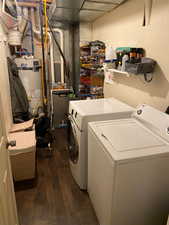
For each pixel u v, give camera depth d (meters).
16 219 1.41
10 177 1.30
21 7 2.96
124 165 1.16
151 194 1.31
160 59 1.70
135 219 1.36
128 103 2.38
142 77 2.01
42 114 3.17
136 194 1.27
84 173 1.94
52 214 1.70
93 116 1.80
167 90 1.65
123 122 1.73
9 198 1.22
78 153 1.92
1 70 2.09
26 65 3.24
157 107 1.81
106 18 2.83
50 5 2.61
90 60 3.42
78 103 2.25
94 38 3.47
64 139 3.19
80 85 3.67
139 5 1.94
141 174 1.22
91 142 1.62
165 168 1.26
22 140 2.10
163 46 1.65
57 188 2.03
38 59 3.36
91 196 1.78
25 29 3.37
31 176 2.11
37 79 3.40
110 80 2.84
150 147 1.28
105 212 1.39
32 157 1.99
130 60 1.91
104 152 1.30
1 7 2.09
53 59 3.83
